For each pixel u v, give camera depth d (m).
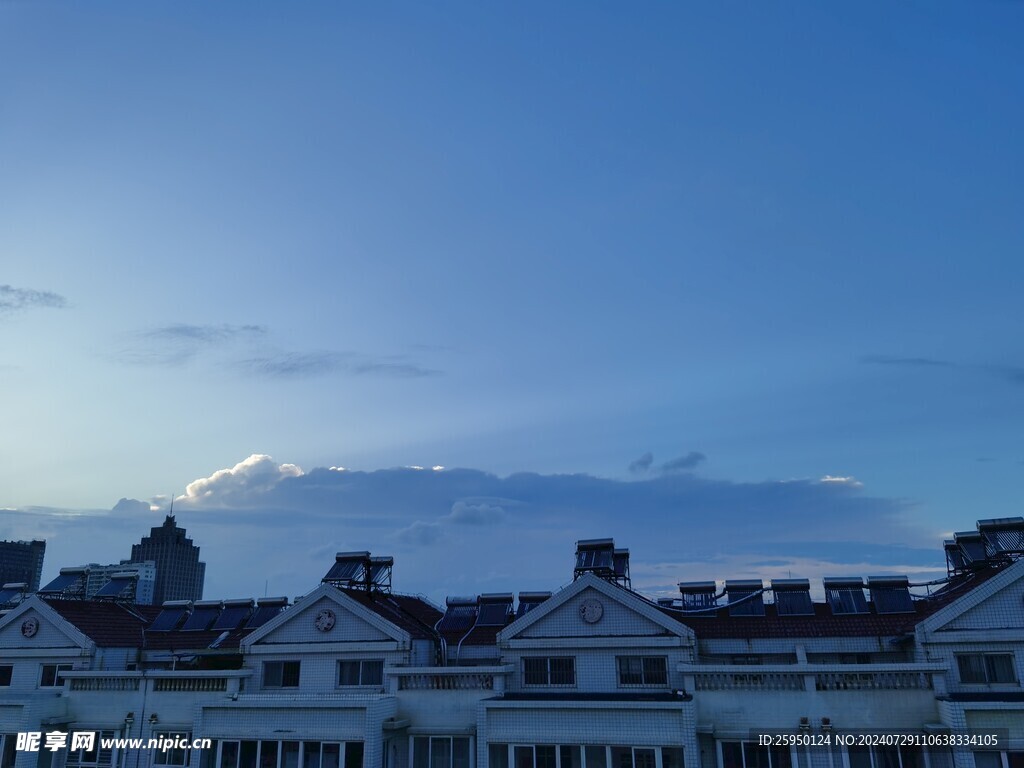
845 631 30.72
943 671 25.97
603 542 35.09
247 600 41.75
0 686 36.94
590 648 31.31
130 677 33.31
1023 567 27.83
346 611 34.03
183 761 31.19
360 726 28.55
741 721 27.08
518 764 27.59
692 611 33.41
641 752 26.53
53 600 39.66
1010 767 23.58
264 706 29.81
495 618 36.47
